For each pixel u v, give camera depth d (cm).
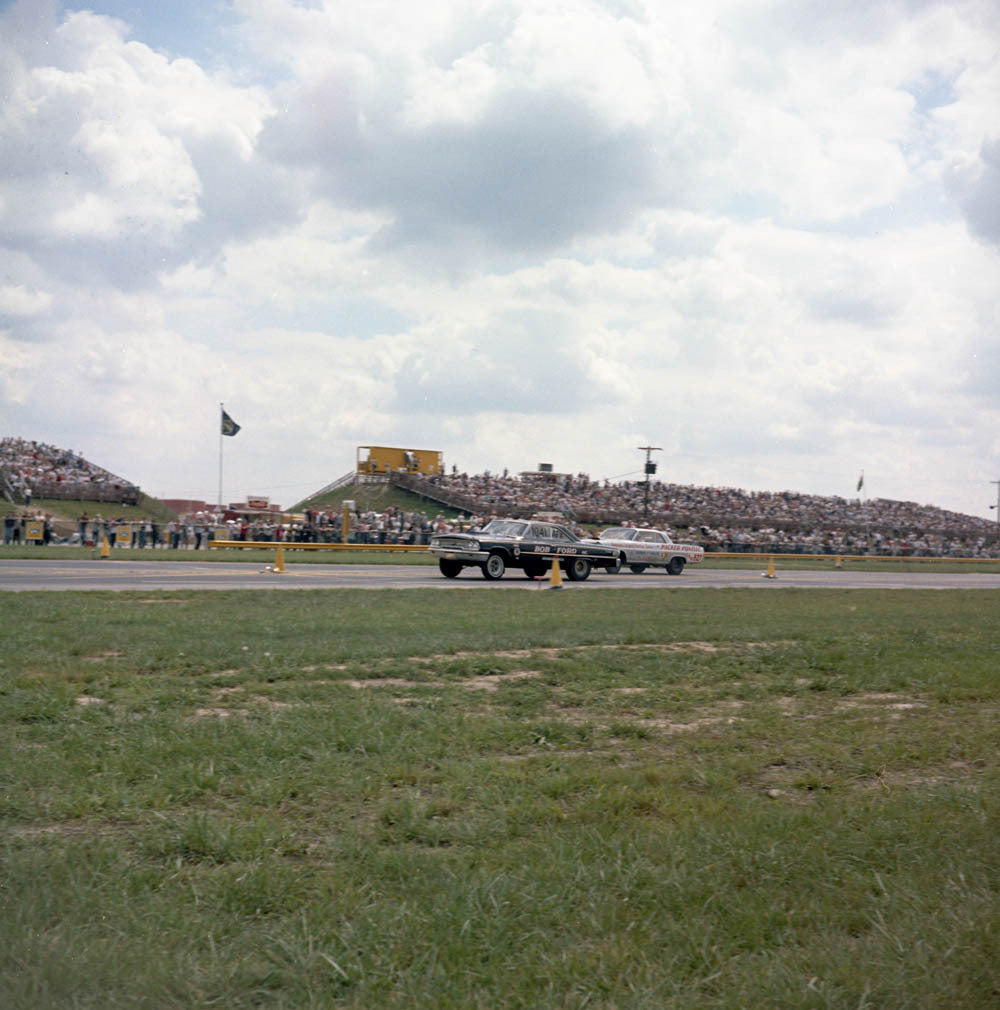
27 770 508
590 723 680
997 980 300
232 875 367
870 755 614
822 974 300
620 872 380
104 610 1313
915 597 2378
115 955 296
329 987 288
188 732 605
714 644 1180
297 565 3017
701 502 7531
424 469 6994
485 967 300
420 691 798
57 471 5581
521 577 2870
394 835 427
